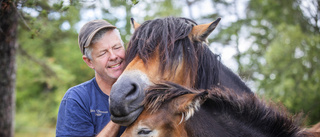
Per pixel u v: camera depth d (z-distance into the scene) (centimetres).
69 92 277
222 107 252
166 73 245
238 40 1087
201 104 241
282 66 880
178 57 254
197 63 271
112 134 252
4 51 491
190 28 267
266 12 1065
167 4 1029
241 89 333
